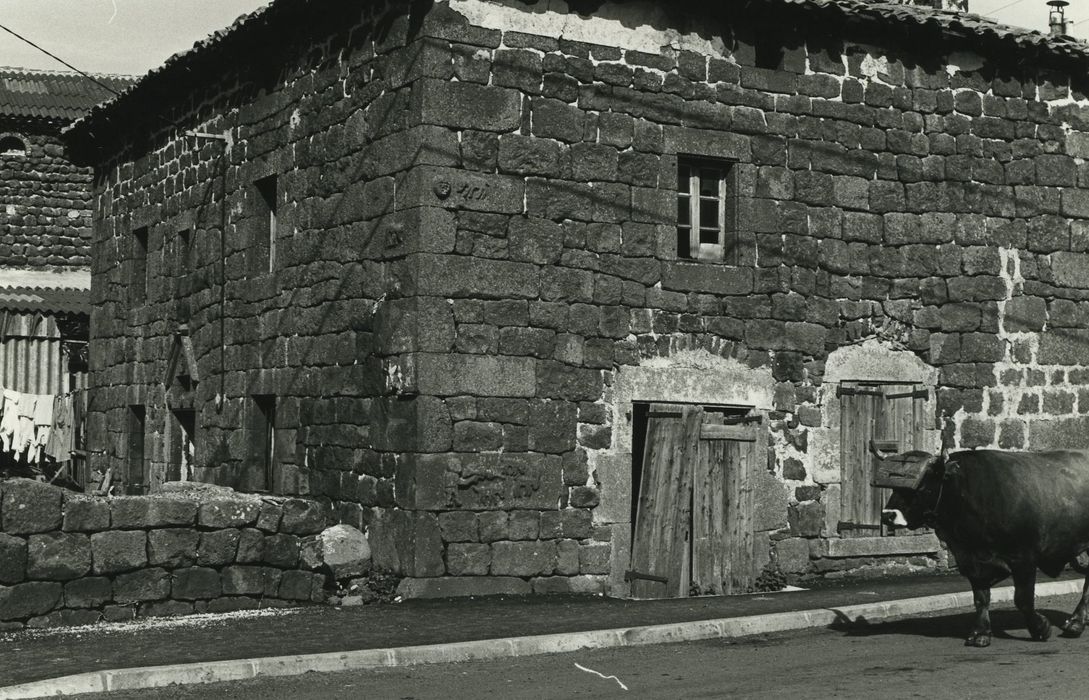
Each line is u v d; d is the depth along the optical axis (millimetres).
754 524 14656
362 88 14344
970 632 10469
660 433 14070
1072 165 16922
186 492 13977
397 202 13586
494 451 13453
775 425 15039
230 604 12484
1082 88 17078
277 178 16172
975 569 10297
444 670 9797
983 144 16359
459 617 11844
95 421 22172
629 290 14203
